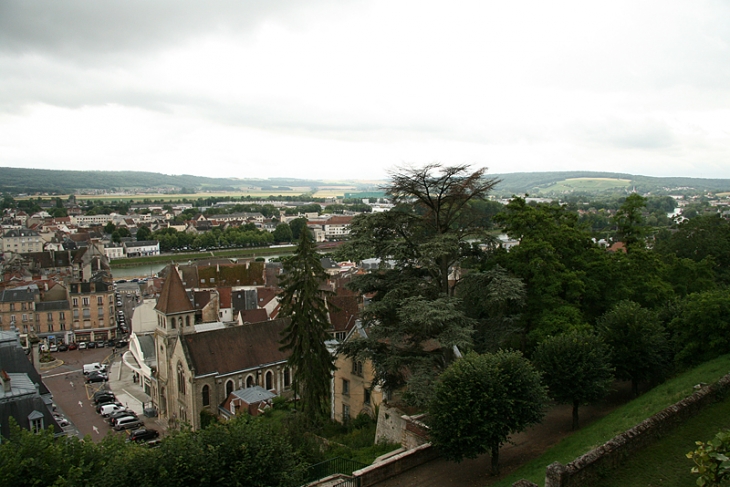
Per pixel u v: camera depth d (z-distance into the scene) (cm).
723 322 4494
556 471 2681
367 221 4512
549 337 4278
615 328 4619
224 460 2864
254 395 7350
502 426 3288
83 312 13475
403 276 4494
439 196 4569
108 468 2877
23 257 18788
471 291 4372
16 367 5650
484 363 3431
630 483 2817
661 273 6353
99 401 9269
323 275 5875
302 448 4000
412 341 4441
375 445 4472
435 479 3447
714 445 1911
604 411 4481
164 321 7944
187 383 7512
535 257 4944
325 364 5719
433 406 3431
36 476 2966
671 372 4781
